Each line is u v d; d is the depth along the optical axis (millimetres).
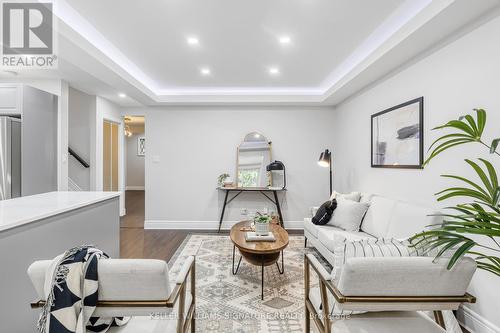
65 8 2115
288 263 3115
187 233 4465
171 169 4797
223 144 4793
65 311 1000
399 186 2861
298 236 4289
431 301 1161
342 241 1368
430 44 2354
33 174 3273
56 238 1804
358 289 1143
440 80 2275
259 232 2643
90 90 4453
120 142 5762
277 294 2398
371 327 1266
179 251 3564
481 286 1855
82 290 1027
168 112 4781
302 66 3424
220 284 2584
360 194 3432
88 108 4777
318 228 3182
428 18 1968
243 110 4789
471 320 1919
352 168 4047
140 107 5750
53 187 3707
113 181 5637
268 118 4797
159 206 4797
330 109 4801
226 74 3719
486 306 1822
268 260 2484
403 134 2770
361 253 1304
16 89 3111
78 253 1093
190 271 1670
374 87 3387
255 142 4781
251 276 2756
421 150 2496
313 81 4043
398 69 2879
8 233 1411
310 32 2541
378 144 3256
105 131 5293
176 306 1465
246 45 2818
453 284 1147
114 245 2660
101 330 1174
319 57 3137
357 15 2248
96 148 4789
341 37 2646
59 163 3760
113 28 2443
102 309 1090
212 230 4715
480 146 1900
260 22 2357
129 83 3414
